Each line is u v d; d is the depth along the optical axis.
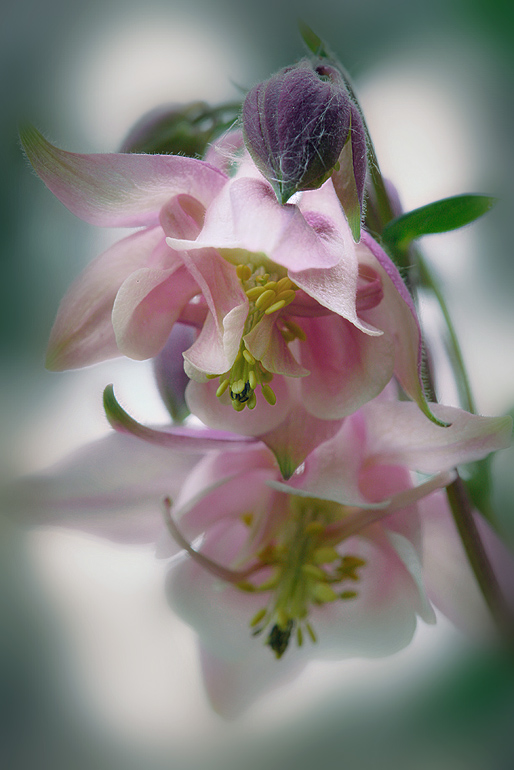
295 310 0.28
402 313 0.28
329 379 0.28
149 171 0.27
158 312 0.28
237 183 0.27
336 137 0.26
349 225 0.27
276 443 0.28
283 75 0.27
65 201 0.28
